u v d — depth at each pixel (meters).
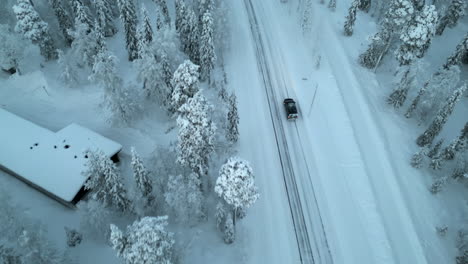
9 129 41.59
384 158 40.66
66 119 47.94
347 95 49.16
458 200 37.16
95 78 42.81
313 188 38.53
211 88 50.62
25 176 36.78
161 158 35.19
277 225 34.97
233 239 32.41
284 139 43.78
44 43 53.16
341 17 65.06
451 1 63.91
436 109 43.19
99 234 32.34
